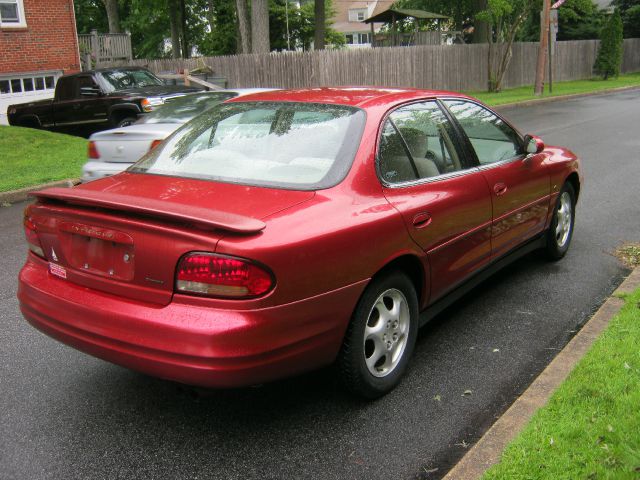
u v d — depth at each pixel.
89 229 3.19
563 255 6.08
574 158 5.97
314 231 3.08
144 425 3.43
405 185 3.77
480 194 4.34
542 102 25.19
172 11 44.88
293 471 3.03
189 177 3.68
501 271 5.82
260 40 26.50
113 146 7.71
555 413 3.14
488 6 29.52
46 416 3.52
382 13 35.81
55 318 3.28
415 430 3.35
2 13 19.12
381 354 3.59
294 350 3.04
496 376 3.93
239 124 4.05
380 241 3.40
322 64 24.62
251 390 3.77
